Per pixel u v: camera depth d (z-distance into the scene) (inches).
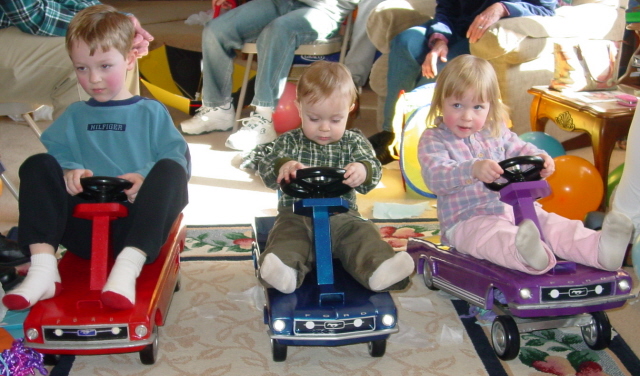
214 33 126.2
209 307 68.6
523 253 55.1
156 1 221.3
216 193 102.5
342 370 57.8
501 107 72.8
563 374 56.9
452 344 62.2
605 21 109.4
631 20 108.5
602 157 89.3
